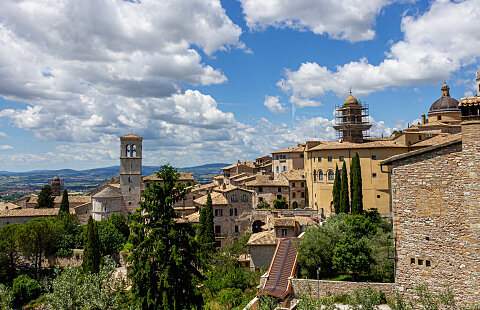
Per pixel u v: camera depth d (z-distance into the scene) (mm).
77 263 84625
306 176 104812
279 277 48750
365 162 85500
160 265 35500
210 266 63156
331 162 91875
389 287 39188
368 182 84750
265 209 92875
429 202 22297
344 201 77625
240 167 136875
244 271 61000
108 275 28188
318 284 42219
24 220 101500
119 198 110750
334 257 46375
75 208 110312
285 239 61156
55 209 107688
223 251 73125
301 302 26281
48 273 80688
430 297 20734
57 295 25562
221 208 90312
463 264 20625
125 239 90438
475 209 20250
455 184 21172
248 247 67688
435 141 76062
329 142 104875
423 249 22453
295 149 119312
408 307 22875
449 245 21266
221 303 49688
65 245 86312
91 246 71812
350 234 51875
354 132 107188
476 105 20281
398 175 23906
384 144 84500
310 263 47969
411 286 22969
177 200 39125
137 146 115000
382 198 82812
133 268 35719
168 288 34781
